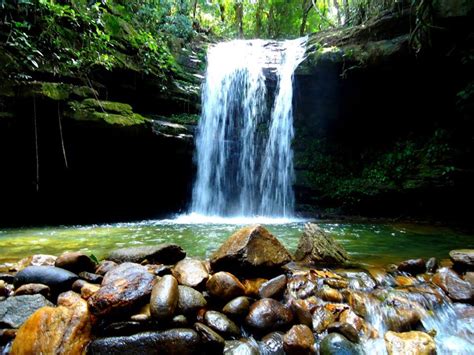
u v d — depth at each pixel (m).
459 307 3.38
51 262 3.94
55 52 8.13
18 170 8.88
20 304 2.76
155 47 10.60
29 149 8.56
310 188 12.40
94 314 2.67
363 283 3.62
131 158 10.34
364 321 3.09
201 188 12.00
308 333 2.87
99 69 9.12
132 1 11.70
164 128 10.27
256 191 12.83
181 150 11.02
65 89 7.93
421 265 4.03
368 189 11.30
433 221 10.14
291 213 12.58
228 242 3.80
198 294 3.03
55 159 9.12
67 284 3.19
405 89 10.70
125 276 2.97
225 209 12.49
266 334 2.89
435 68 9.62
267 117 13.20
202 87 12.58
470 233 7.67
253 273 3.57
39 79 7.87
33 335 2.41
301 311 3.07
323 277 3.66
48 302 2.88
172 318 2.72
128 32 10.20
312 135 13.12
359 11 11.71
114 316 2.69
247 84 13.33
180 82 12.05
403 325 3.07
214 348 2.63
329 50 10.61
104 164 10.03
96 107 8.51
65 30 8.37
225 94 13.20
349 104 11.89
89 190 10.45
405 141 11.63
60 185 9.81
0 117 7.30
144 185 11.52
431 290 3.57
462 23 8.25
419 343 2.81
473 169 9.73
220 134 12.69
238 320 2.97
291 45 14.02
